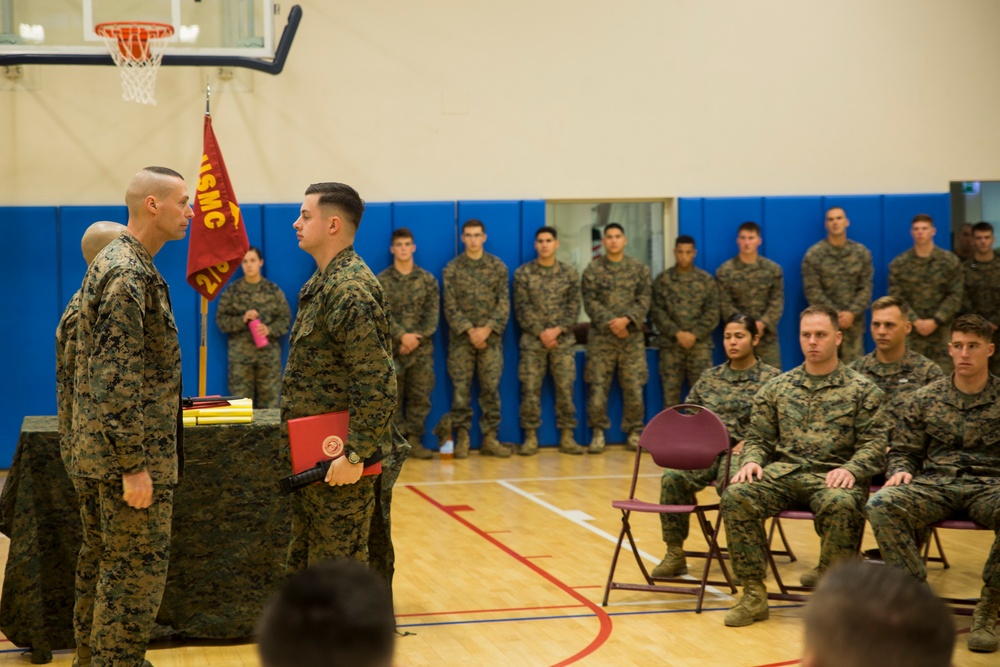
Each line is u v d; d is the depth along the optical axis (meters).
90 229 4.39
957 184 11.43
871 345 10.97
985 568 4.45
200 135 10.15
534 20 10.73
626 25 10.86
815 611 1.06
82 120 9.93
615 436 10.79
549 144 10.79
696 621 4.80
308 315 3.62
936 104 11.36
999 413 4.83
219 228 7.80
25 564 4.25
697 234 10.84
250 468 4.48
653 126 10.95
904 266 10.57
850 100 11.23
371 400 3.49
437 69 10.58
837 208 10.63
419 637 4.57
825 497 4.75
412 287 10.03
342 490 3.59
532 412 10.39
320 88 10.37
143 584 3.42
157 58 9.21
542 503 7.80
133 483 3.31
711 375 5.92
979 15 11.38
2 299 9.71
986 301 10.90
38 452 4.32
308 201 3.67
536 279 10.33
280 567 4.50
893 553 4.58
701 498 7.86
